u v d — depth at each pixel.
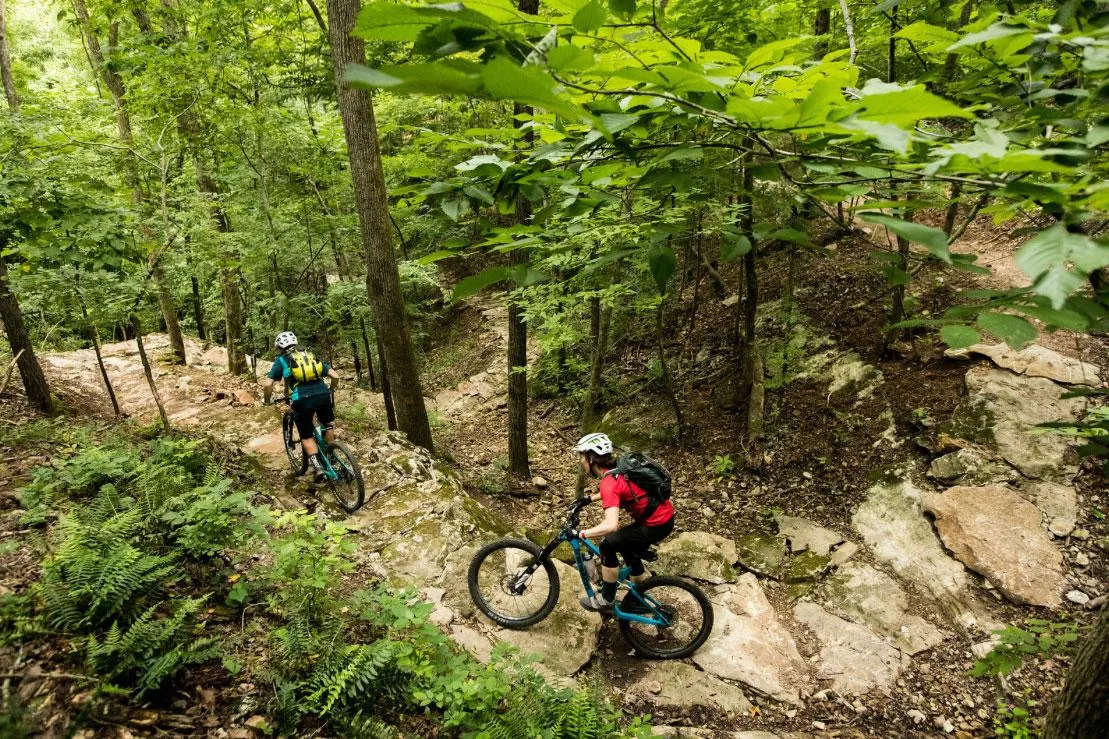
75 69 13.98
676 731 3.64
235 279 9.45
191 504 3.69
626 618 4.19
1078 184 0.88
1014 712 3.64
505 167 1.38
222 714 2.59
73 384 8.06
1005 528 4.79
